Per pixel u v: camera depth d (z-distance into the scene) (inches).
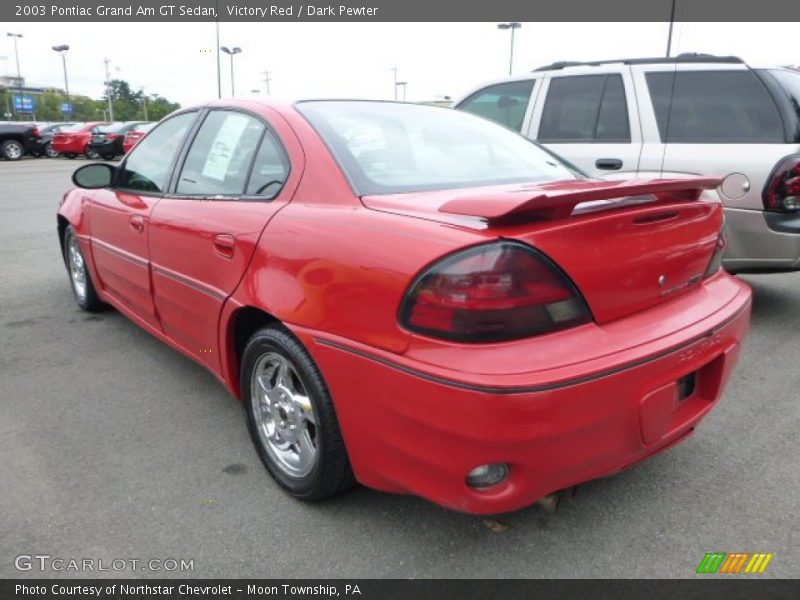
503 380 69.3
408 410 75.3
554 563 86.4
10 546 90.4
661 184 82.2
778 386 140.0
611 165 192.7
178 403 134.6
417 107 125.7
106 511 98.0
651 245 83.1
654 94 189.5
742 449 114.0
